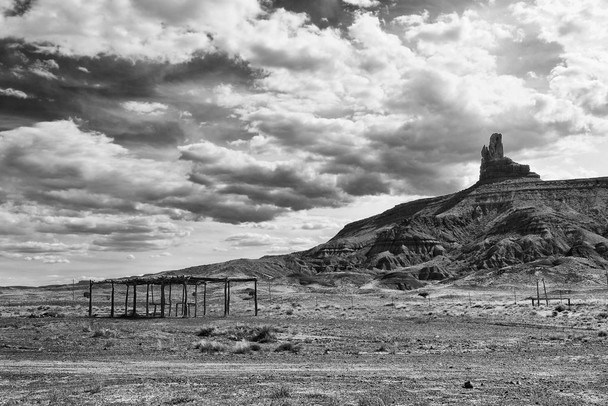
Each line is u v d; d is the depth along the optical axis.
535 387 16.78
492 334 42.03
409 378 18.70
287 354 27.75
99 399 14.98
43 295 172.62
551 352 28.70
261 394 15.34
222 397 14.96
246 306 105.00
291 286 195.50
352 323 55.88
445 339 37.72
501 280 180.50
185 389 16.42
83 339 36.25
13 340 34.91
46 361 24.69
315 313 78.06
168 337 39.12
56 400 14.87
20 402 14.82
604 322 51.91
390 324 54.28
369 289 185.88
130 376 19.52
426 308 92.62
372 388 16.44
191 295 154.38
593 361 24.47
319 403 13.95
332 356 26.78
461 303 108.94
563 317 61.56
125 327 50.06
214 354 27.77
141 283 72.31
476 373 20.27
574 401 14.43
